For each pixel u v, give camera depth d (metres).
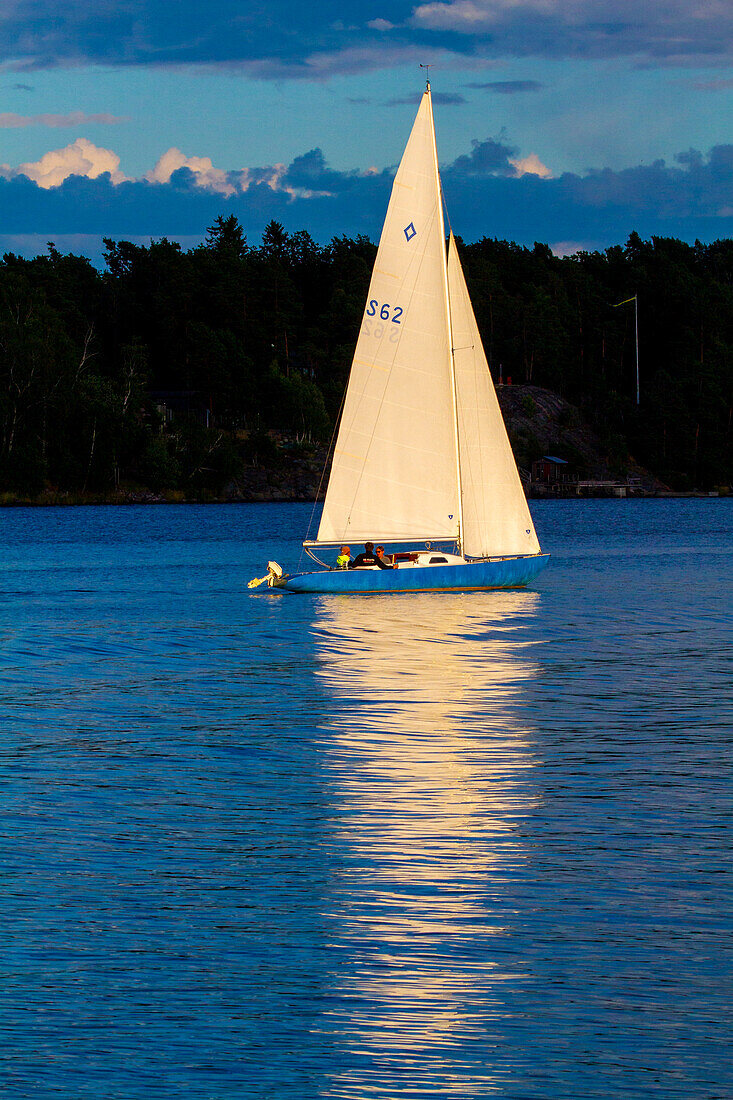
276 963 45.06
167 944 46.84
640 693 99.00
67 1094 36.16
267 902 51.12
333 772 72.62
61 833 60.66
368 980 43.69
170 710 92.94
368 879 53.69
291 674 109.75
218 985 43.31
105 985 43.34
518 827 61.16
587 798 66.56
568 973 44.12
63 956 45.72
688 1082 36.88
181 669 113.12
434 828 61.34
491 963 44.94
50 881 53.69
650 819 62.59
